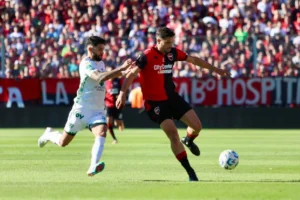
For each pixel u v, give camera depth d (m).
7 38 82.38
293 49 81.31
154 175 34.53
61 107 82.25
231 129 80.62
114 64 81.56
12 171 36.03
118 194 27.23
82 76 32.50
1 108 82.25
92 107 32.66
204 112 81.81
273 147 53.72
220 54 81.44
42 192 27.73
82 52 83.00
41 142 35.69
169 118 32.53
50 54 82.75
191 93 81.81
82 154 46.59
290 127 81.75
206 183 30.77
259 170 37.06
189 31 89.25
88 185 30.02
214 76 81.62
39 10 92.19
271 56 81.44
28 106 82.31
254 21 90.25
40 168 37.56
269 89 81.44
